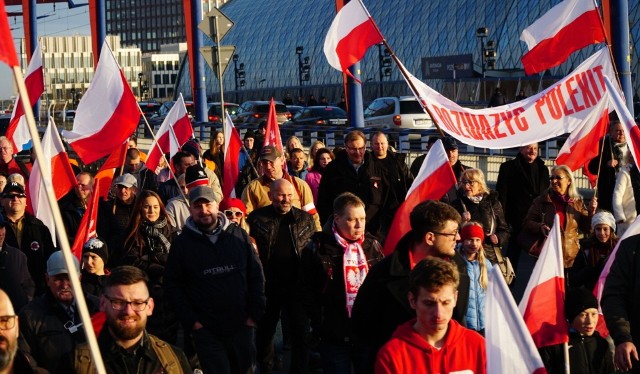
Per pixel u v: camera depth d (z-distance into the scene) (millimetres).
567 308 7945
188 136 17141
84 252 9648
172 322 10383
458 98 66812
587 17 13234
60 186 12297
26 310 7906
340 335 8703
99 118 13250
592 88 12250
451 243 7047
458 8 88125
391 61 95312
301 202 12211
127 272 6031
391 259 7133
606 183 14711
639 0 66000
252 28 120688
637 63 65500
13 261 9836
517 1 81125
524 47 79188
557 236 6785
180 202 12258
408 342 6086
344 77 29656
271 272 10531
